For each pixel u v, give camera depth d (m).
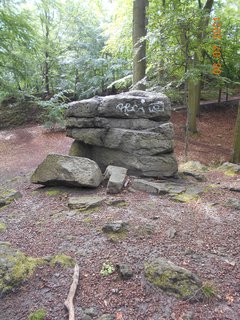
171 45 7.21
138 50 8.68
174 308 2.38
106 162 5.67
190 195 4.51
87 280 2.74
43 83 16.75
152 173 5.25
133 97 5.38
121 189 4.69
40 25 16.84
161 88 7.39
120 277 2.74
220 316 2.30
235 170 6.09
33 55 13.30
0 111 15.47
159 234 3.41
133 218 3.76
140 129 5.40
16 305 2.49
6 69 12.58
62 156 5.02
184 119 13.18
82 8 17.16
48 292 2.61
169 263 2.78
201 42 6.96
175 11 6.64
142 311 2.38
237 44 13.19
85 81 15.99
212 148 10.33
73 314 2.32
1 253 2.99
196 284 2.54
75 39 16.38
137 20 8.95
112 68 14.72
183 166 6.64
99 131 5.58
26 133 13.12
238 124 8.56
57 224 3.79
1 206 4.56
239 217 3.82
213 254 3.06
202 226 3.61
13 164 8.99
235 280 2.68
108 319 2.28
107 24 15.14
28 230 3.72
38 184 5.59
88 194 4.66
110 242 3.29
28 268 2.82
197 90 13.64
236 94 17.56
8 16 11.66
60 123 12.51
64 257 3.01
